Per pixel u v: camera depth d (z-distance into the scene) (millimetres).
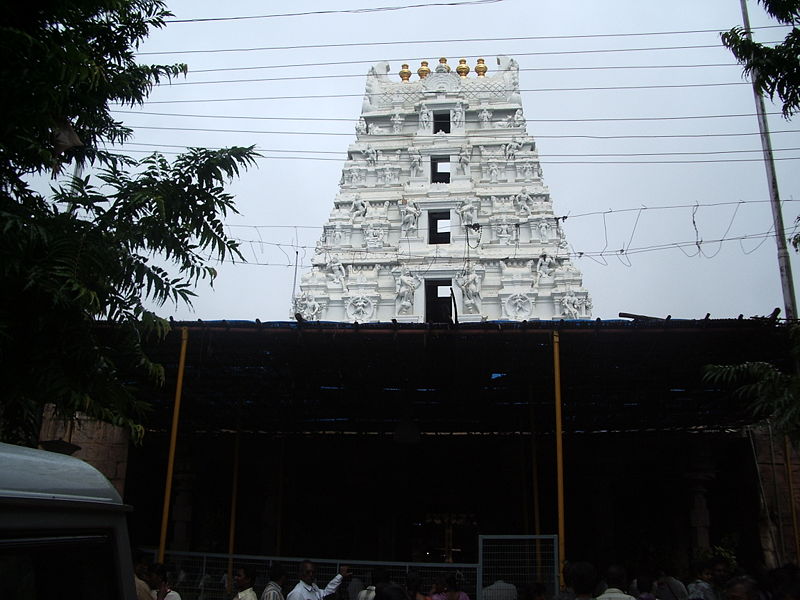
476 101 36844
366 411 22797
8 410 8844
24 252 7801
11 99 7840
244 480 27500
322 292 33094
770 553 22625
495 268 33125
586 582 7895
